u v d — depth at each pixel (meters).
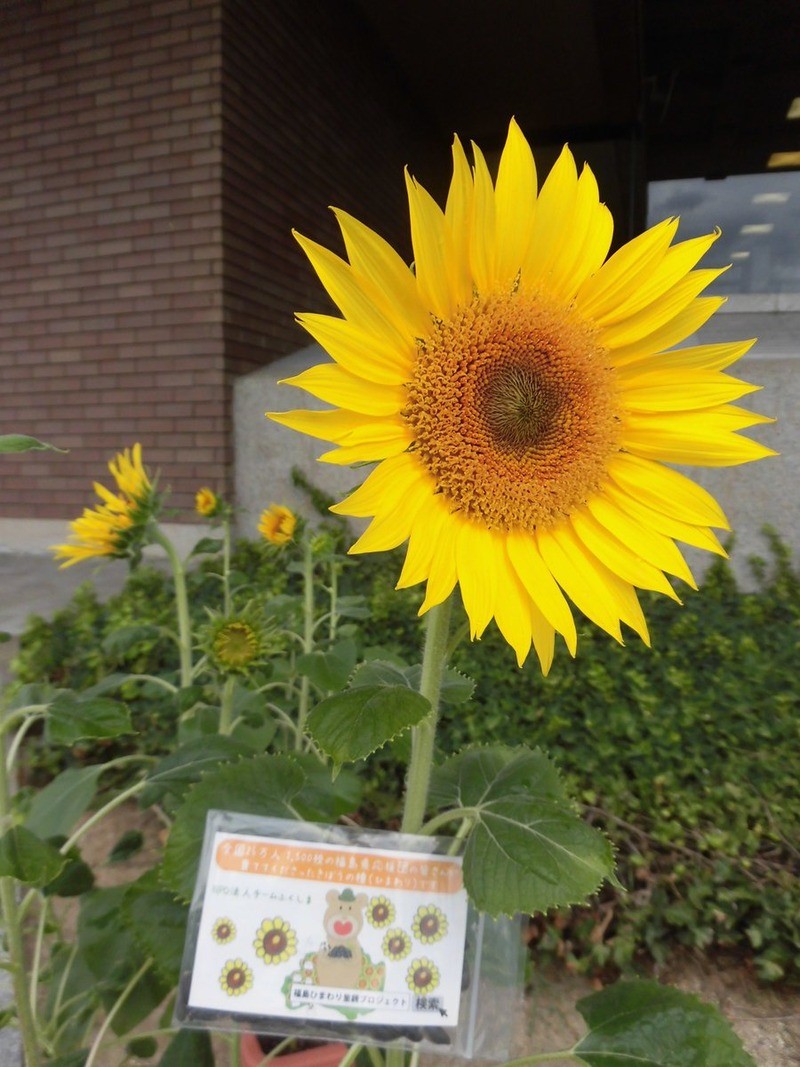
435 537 0.38
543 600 0.39
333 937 0.39
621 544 0.41
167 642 1.36
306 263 2.69
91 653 1.30
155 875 0.47
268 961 0.39
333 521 2.15
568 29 3.01
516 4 2.88
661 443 0.42
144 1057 0.61
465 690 0.50
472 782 0.47
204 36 2.18
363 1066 0.61
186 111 2.22
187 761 0.56
